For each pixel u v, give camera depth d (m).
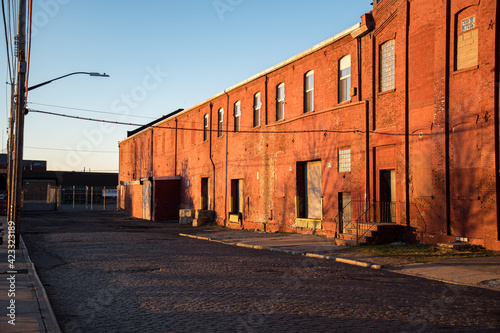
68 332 6.22
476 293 8.80
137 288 9.30
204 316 7.00
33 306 7.49
